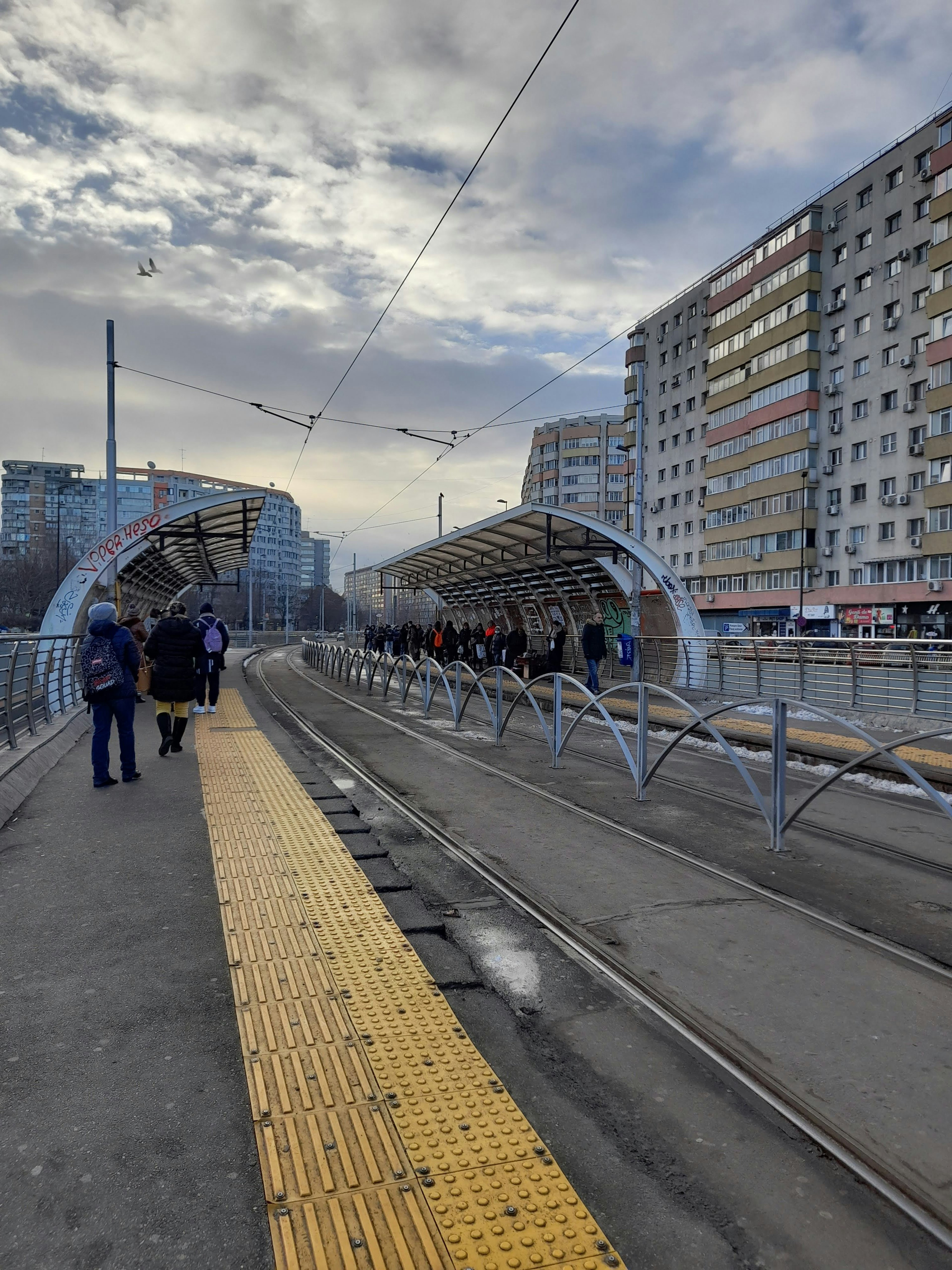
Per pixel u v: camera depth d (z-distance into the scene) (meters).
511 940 4.52
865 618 42.06
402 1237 2.25
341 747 11.15
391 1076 3.03
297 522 146.75
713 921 4.79
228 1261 2.17
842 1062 3.28
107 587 15.22
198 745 10.59
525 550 22.19
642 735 7.89
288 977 3.82
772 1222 2.41
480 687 12.23
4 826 6.44
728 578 52.78
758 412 49.44
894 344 41.19
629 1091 3.07
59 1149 2.61
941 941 4.53
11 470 123.94
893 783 8.74
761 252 48.94
